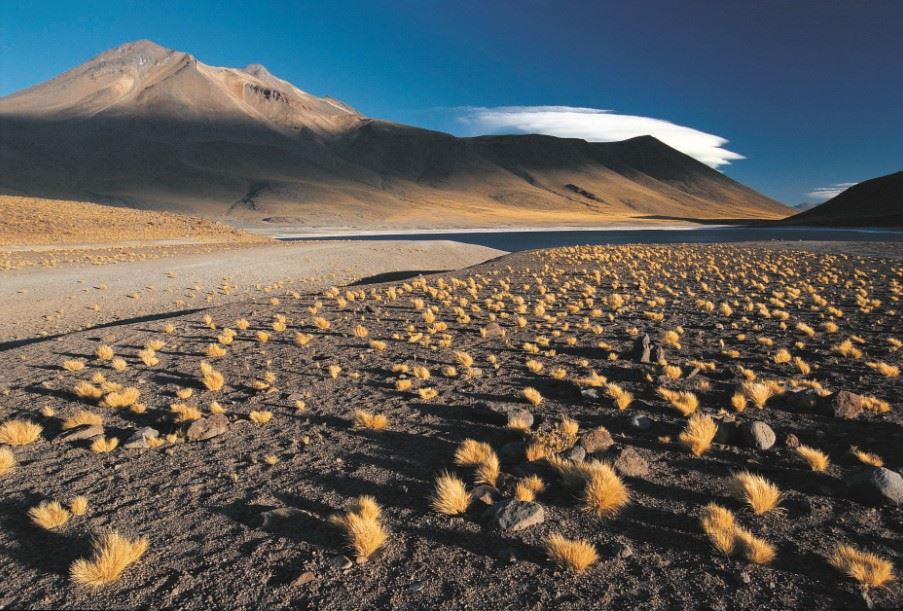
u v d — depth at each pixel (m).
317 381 10.23
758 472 5.86
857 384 8.69
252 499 5.64
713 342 12.32
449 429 7.57
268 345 13.75
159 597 4.11
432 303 20.45
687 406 7.62
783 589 3.97
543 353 11.82
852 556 4.15
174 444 7.24
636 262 32.41
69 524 5.22
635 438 6.99
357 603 3.97
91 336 15.34
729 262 30.81
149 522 5.23
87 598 4.12
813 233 111.12
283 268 37.25
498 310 18.39
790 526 4.82
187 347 13.72
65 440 7.35
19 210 58.50
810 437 6.72
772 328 13.52
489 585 4.14
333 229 160.75
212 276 32.03
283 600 4.03
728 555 4.40
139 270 33.09
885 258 28.89
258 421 8.02
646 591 4.01
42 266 33.88
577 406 8.25
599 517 5.08
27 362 12.36
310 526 5.09
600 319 16.08
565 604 3.89
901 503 5.02
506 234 150.38
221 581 4.28
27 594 4.19
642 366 10.42
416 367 10.58
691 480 5.78
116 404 8.87
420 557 4.55
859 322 13.59
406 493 5.73
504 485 5.75
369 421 7.65
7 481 6.22
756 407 7.84
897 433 6.58
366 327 15.93
